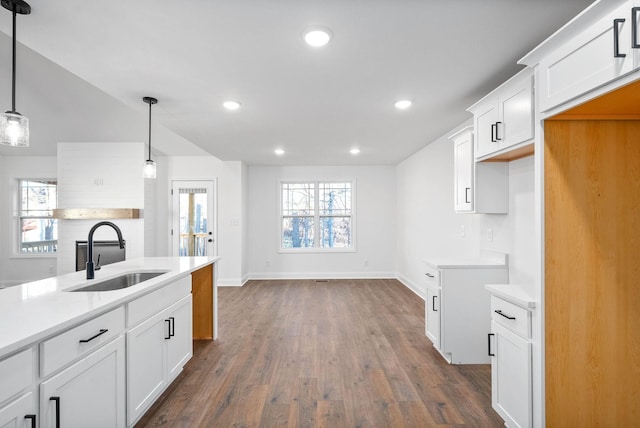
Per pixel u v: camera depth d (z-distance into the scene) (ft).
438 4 5.31
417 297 17.40
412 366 9.37
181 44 6.52
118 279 8.48
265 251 22.36
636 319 5.57
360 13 5.53
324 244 22.79
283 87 8.72
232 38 6.31
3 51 11.66
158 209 20.54
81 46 6.60
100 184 18.52
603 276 5.57
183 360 8.93
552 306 5.53
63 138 18.12
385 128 12.96
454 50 6.82
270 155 18.84
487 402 7.57
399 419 6.93
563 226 5.55
